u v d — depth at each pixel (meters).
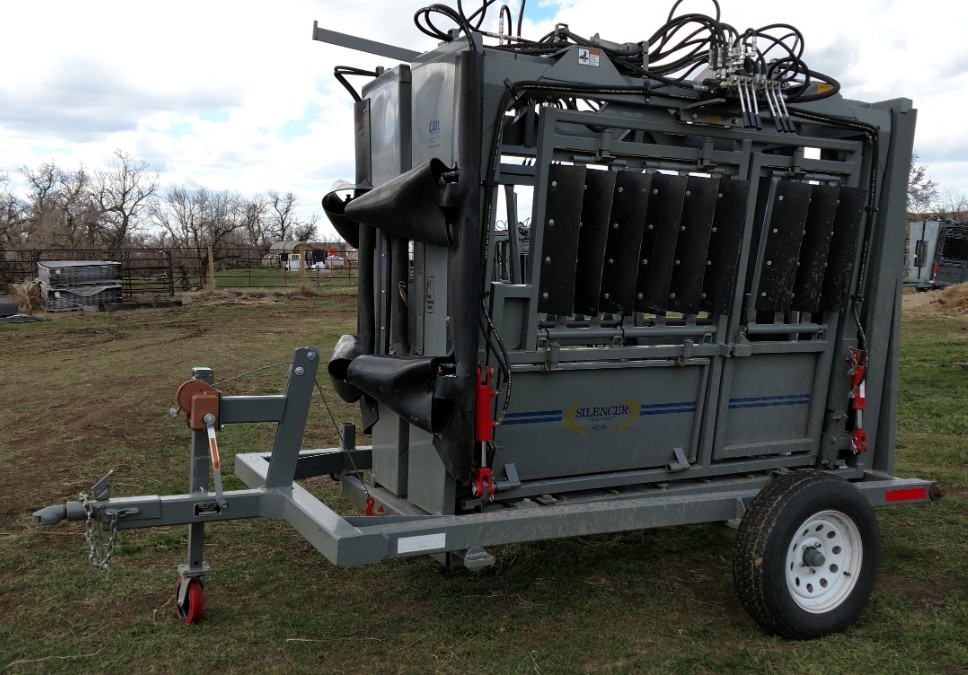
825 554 4.01
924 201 49.28
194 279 34.09
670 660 3.63
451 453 3.58
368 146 4.43
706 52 4.12
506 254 4.08
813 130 4.47
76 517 3.39
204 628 3.86
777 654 3.72
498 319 3.71
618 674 3.52
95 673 3.44
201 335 16.55
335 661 3.58
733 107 4.04
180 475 6.46
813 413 4.71
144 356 13.45
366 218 3.88
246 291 28.45
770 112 4.09
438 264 3.82
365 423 4.46
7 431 7.99
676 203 3.97
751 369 4.50
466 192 3.45
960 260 28.12
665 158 4.02
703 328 4.27
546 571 4.67
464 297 3.50
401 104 4.00
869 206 4.57
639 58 4.09
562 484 4.04
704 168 4.12
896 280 4.73
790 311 4.58
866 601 4.05
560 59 3.68
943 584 4.57
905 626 4.02
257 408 3.79
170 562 4.66
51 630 3.82
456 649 3.70
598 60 3.76
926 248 28.31
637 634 3.90
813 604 3.91
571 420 4.02
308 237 70.75
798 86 4.25
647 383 4.20
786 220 4.34
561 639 3.82
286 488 3.88
